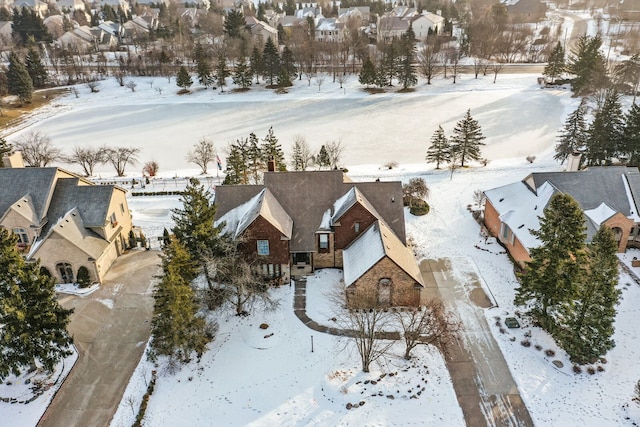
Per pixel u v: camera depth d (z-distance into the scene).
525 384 36.31
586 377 36.62
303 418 34.09
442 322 38.69
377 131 101.12
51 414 35.25
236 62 157.25
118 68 158.88
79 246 47.53
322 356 39.12
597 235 35.59
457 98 120.88
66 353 37.81
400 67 131.50
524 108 110.19
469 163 79.75
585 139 74.25
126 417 34.81
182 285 36.25
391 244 44.62
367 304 43.47
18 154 56.16
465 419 33.88
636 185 51.88
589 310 35.91
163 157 91.56
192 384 37.19
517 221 50.84
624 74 113.69
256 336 41.28
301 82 139.38
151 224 61.00
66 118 118.88
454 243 54.50
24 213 49.00
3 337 34.69
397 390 35.94
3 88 135.00
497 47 155.38
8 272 34.03
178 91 136.38
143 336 42.41
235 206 49.50
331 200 49.59
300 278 48.41
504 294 45.81
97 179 77.88
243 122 110.75
